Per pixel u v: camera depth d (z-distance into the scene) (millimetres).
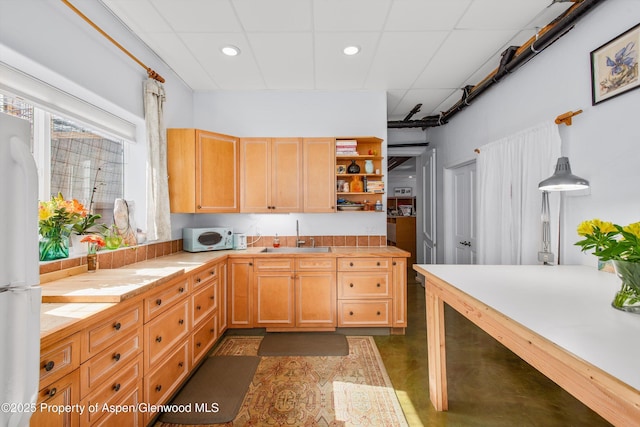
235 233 3217
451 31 2174
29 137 746
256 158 2992
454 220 3967
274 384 1951
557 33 1908
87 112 1895
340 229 3309
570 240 2039
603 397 693
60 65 1580
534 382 1979
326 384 1950
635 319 979
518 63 2258
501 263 2652
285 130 3268
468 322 3082
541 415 1645
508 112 2670
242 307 2717
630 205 1624
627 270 993
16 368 691
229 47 2371
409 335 2754
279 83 3043
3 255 679
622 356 724
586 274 1684
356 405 1735
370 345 2535
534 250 2258
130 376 1382
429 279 1768
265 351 2398
